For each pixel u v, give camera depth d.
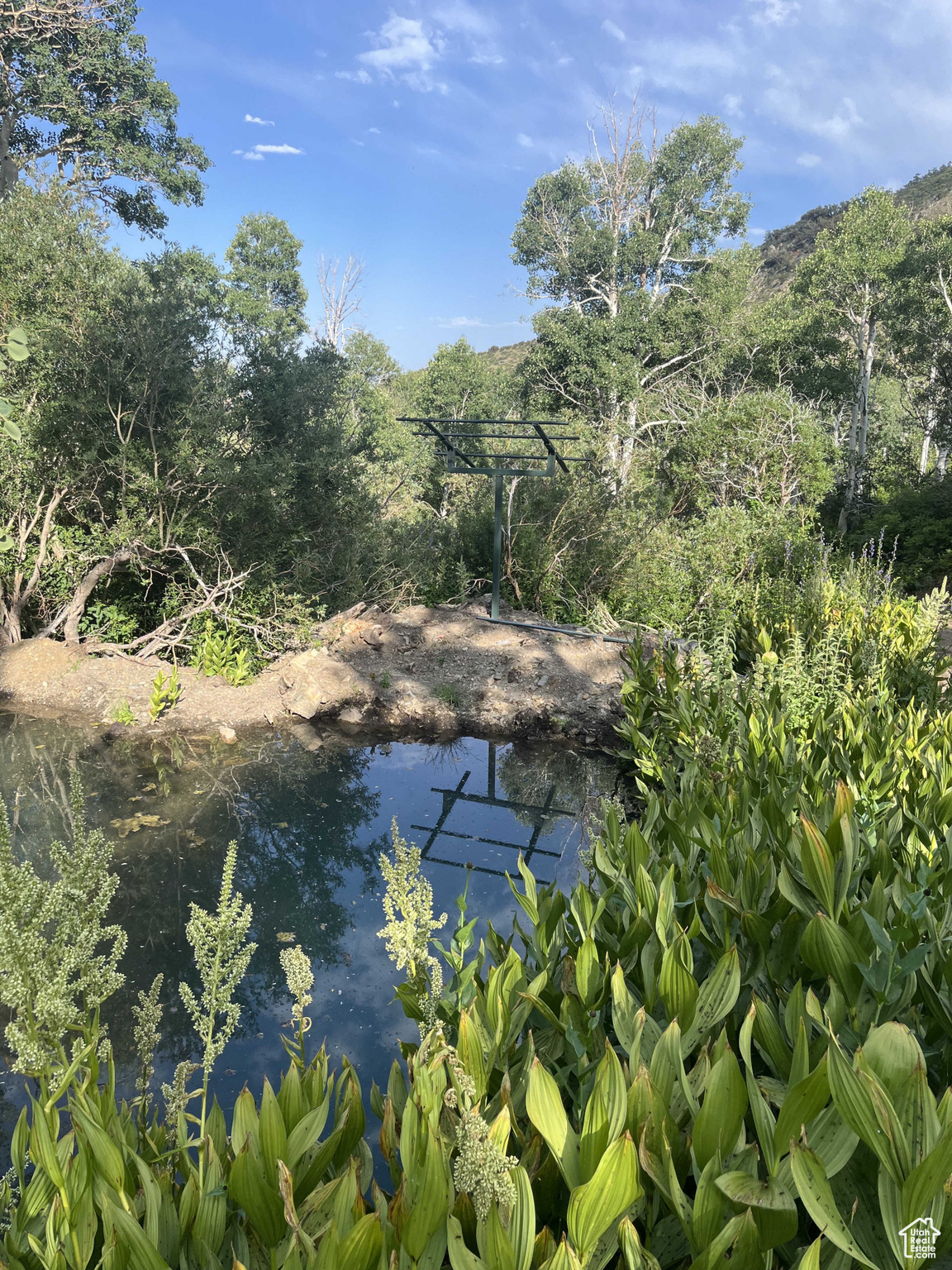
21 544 9.77
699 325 29.81
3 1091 3.27
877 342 30.36
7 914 1.45
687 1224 1.42
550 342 30.03
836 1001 1.89
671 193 31.08
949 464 27.84
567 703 8.72
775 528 13.38
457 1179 1.33
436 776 7.26
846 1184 1.50
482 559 12.74
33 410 9.59
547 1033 2.19
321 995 3.96
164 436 9.98
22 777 6.80
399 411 32.72
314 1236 1.50
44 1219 1.59
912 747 4.12
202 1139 1.70
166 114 22.56
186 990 1.81
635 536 12.30
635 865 2.77
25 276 9.30
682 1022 1.96
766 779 3.69
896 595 9.87
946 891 2.55
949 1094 1.35
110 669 9.19
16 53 19.06
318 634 10.30
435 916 4.70
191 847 5.59
